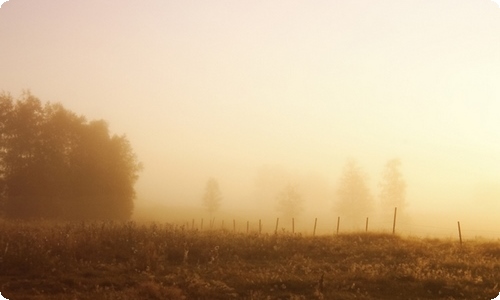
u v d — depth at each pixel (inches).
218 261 578.9
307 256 639.8
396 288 465.4
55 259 522.9
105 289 434.3
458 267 566.9
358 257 629.3
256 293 431.8
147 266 521.0
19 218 1254.9
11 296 399.9
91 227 727.7
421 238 839.1
